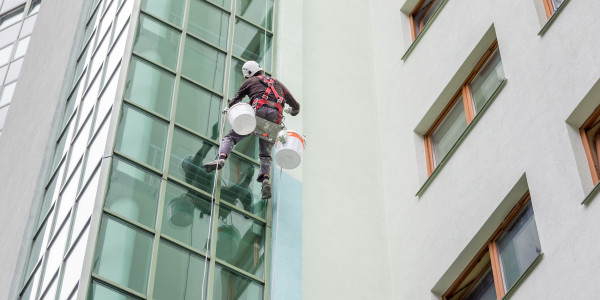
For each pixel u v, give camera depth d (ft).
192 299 42.01
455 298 46.24
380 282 49.24
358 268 49.16
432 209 48.93
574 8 43.91
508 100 46.09
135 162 45.01
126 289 40.55
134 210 43.34
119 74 48.26
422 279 47.47
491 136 46.34
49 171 54.49
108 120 46.83
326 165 53.11
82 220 43.91
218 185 46.78
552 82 43.65
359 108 57.67
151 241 42.73
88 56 57.72
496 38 50.34
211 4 55.42
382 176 54.65
